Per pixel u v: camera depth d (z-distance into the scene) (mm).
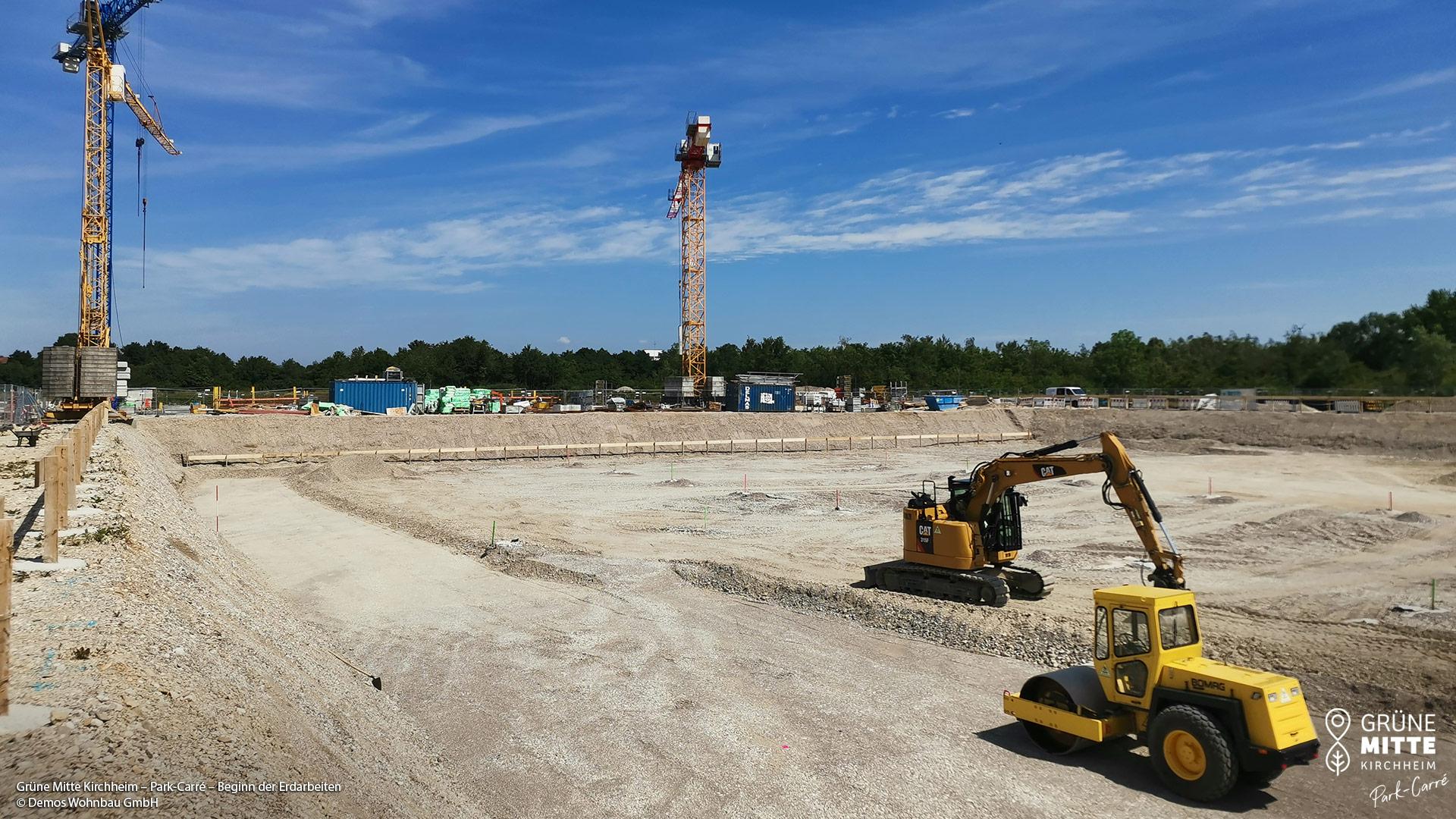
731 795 11156
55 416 47125
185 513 25031
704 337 99625
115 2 63125
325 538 28891
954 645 17609
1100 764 11945
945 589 20234
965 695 14742
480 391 79875
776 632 18656
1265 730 10062
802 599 21125
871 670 16094
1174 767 10922
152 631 9961
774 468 53031
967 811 10688
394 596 21688
